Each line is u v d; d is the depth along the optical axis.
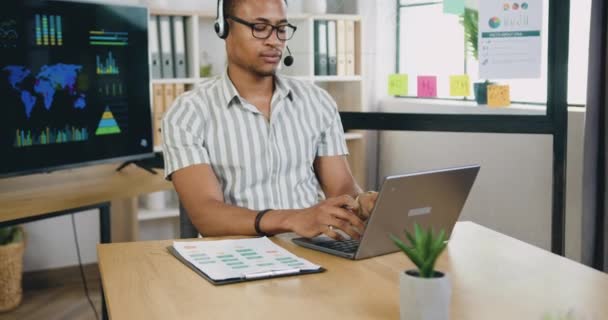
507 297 1.29
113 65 2.98
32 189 2.71
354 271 1.45
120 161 3.04
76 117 2.86
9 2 2.61
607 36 2.69
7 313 3.35
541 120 2.76
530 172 3.24
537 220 3.23
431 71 3.04
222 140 2.06
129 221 3.77
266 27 2.01
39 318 3.29
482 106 2.92
